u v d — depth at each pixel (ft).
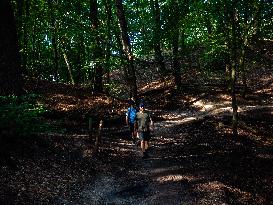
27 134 37.81
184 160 48.78
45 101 70.64
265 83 91.35
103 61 77.25
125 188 38.29
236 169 46.85
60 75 123.44
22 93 41.39
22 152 36.63
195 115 75.97
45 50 114.83
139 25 86.74
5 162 33.35
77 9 83.61
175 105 86.17
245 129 63.93
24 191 30.71
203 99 85.66
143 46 77.05
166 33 77.82
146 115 49.29
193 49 98.02
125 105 80.48
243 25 70.28
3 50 39.91
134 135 55.01
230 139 59.57
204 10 65.00
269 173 47.44
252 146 57.82
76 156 43.01
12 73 40.34
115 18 98.94
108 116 70.95
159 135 62.13
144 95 98.73
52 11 82.07
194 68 108.78
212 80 100.22
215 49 73.61
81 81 124.26
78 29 74.74
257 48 108.17
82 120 66.85
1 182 30.30
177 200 36.45
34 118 38.50
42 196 31.40
